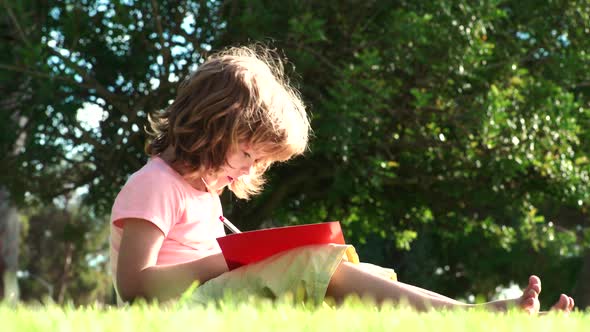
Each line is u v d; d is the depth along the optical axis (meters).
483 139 9.77
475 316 1.62
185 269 2.46
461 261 20.28
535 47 11.14
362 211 12.27
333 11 9.97
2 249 14.91
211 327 1.17
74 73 9.55
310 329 1.24
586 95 12.35
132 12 9.62
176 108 2.66
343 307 1.91
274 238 2.32
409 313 1.68
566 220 15.48
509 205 11.62
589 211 12.11
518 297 2.15
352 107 9.11
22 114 10.00
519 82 10.60
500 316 1.71
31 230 28.83
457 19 9.70
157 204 2.50
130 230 2.47
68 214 14.03
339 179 10.20
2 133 10.06
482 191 10.95
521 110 10.27
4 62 9.45
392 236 13.48
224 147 2.57
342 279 2.32
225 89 2.59
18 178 10.02
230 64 2.66
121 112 10.12
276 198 10.86
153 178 2.54
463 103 10.29
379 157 9.77
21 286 29.66
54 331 1.15
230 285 2.35
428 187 11.39
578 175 10.74
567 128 10.37
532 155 10.12
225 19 9.91
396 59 9.74
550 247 16.48
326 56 9.99
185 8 9.77
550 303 20.25
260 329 1.19
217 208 2.78
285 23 9.22
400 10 9.45
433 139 10.12
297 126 2.71
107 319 1.37
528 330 1.36
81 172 10.37
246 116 2.56
